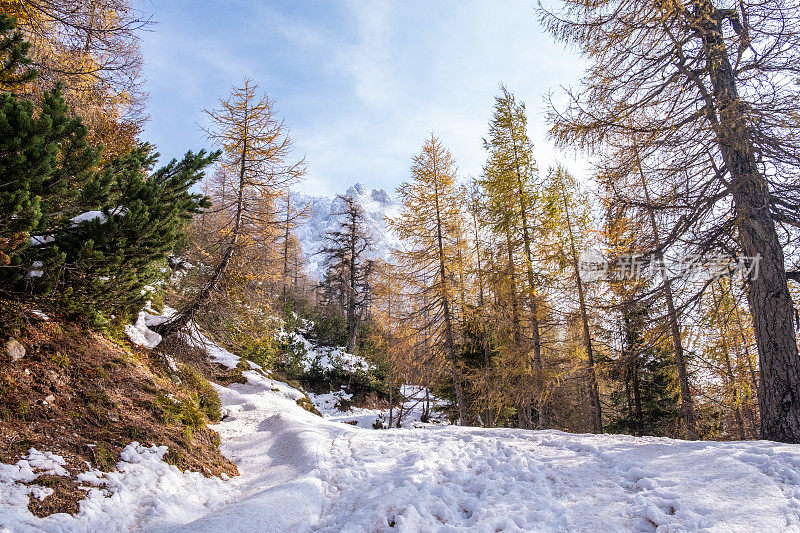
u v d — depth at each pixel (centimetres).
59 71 836
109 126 1358
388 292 1596
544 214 1404
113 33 840
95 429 526
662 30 786
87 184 584
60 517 367
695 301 784
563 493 459
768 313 675
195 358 1323
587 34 844
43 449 440
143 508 441
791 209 716
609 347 1394
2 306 530
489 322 1570
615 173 862
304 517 459
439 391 1948
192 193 809
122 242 567
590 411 1925
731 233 752
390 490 502
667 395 1619
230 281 1270
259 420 1044
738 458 490
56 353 595
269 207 1357
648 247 819
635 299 826
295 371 2398
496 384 1582
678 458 518
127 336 924
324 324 3275
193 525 409
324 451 718
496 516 392
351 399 2389
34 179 480
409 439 808
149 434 577
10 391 481
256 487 586
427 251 1596
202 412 868
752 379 1205
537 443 706
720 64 750
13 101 493
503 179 1447
